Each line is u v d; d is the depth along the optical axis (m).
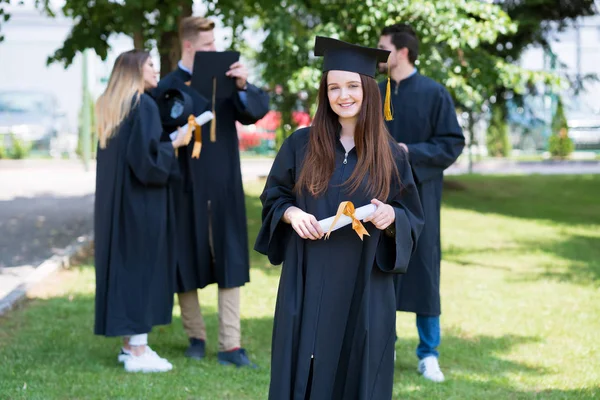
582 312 8.13
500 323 7.68
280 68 12.34
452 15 11.06
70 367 5.98
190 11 11.04
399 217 3.84
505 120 20.72
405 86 5.94
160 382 5.65
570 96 19.88
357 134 3.90
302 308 3.89
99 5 11.77
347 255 3.89
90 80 29.38
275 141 30.38
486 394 5.60
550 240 13.29
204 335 6.49
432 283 5.87
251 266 10.48
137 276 5.89
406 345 6.90
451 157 5.79
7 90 31.39
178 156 6.30
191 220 6.29
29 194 18.30
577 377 6.03
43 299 8.32
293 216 3.78
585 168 28.53
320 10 12.16
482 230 14.42
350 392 3.91
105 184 5.91
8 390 5.36
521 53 18.44
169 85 6.40
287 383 3.83
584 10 18.36
